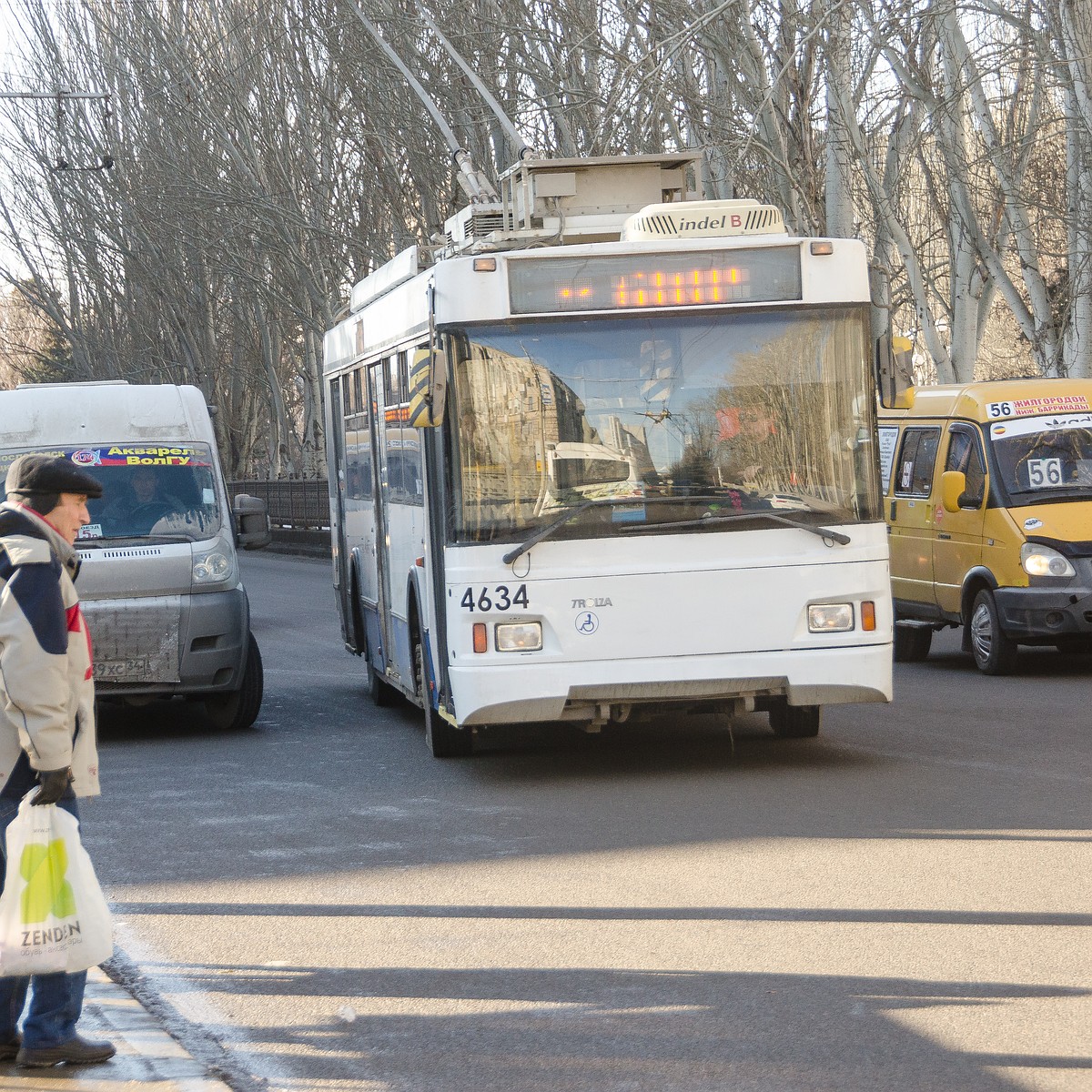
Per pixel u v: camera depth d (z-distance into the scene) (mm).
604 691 19531
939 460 32344
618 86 46469
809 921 13273
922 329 52219
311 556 90688
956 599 31547
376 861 16203
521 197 24250
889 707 26125
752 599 19609
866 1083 9633
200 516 26891
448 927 13578
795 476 19797
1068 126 45250
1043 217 49094
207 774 22219
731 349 19844
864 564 19766
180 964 12828
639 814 17891
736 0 40250
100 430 27438
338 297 85812
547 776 20688
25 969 9938
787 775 19969
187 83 86125
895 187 50531
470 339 19609
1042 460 30500
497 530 19516
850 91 46250
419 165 72562
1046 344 49344
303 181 83625
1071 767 19953
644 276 19781
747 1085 9680
